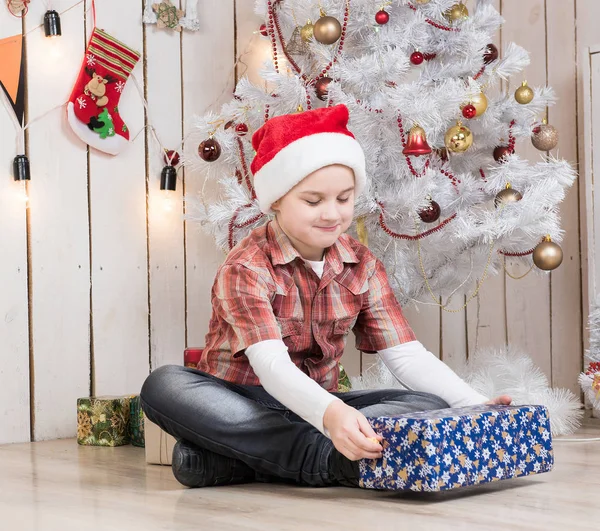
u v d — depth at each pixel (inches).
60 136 83.8
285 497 51.8
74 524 45.4
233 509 48.4
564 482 55.2
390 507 48.1
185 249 93.0
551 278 112.7
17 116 81.0
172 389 55.9
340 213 57.7
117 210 87.7
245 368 59.6
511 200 78.5
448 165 84.2
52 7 83.3
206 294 94.7
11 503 51.4
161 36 91.7
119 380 87.5
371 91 77.8
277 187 57.6
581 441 75.1
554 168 82.4
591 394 90.9
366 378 88.3
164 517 46.6
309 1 80.5
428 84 83.0
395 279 85.2
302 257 60.2
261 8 85.0
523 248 84.2
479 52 82.0
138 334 89.0
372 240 84.3
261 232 61.3
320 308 60.0
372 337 62.6
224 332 60.1
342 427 49.0
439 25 82.7
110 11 87.6
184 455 55.1
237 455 54.8
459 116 81.0
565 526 42.8
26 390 81.2
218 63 96.0
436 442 47.8
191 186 93.6
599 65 101.7
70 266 84.3
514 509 47.1
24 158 80.0
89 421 78.2
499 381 83.6
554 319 112.7
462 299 111.3
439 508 47.6
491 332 113.3
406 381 61.4
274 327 55.1
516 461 53.0
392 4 81.5
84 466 66.1
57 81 83.7
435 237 81.8
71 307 84.3
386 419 49.8
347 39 82.4
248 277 56.8
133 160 89.0
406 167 79.5
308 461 54.5
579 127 111.3
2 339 79.9
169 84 92.0
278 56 96.7
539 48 113.3
